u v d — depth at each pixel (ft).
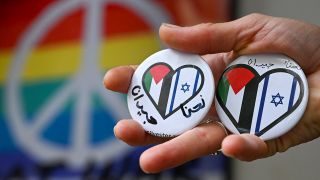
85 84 2.00
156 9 1.94
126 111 1.97
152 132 1.21
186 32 1.23
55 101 2.03
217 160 1.89
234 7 1.87
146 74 1.24
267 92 1.21
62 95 2.02
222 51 1.28
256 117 1.20
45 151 2.03
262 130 1.19
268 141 1.22
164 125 1.21
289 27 1.25
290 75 1.21
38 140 2.04
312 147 1.87
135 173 1.96
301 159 1.89
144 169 1.11
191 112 1.20
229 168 1.88
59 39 2.02
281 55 1.25
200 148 1.17
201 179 1.89
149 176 1.95
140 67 1.25
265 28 1.25
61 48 2.02
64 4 2.02
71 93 2.01
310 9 1.86
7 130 2.06
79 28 2.00
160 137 1.23
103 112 1.99
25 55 2.05
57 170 2.02
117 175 1.98
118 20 1.97
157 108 1.22
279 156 1.91
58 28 2.02
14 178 2.05
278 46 1.24
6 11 2.05
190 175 1.90
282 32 1.24
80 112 2.00
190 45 1.23
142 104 1.23
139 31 1.95
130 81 1.25
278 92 1.21
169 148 1.13
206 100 1.20
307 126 1.24
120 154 1.98
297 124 1.22
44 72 2.03
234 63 1.25
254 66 1.24
